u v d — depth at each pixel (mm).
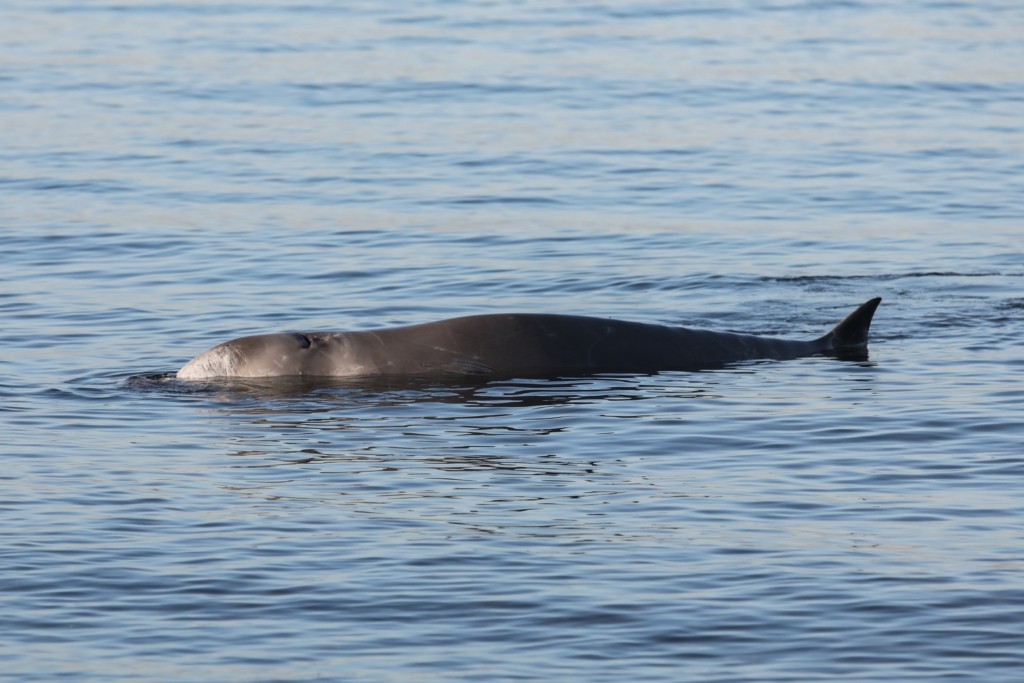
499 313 71062
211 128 128500
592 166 115250
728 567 44375
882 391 64000
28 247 92625
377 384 66625
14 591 42875
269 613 41531
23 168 114312
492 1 199500
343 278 85875
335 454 56000
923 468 53312
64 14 189000
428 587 43094
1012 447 55406
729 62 158250
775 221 99562
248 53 162375
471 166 115312
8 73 152500
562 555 45406
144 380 67062
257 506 50000
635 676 37781
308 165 115688
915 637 39688
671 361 69812
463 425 59875
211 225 98188
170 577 43906
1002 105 139875
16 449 56500
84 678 37812
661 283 84938
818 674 37812
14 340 73438
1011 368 67375
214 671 38156
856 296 82188
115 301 80875
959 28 179875
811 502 49875
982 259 89875
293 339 68812
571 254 91312
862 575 43594
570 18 184625
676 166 115438
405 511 49438
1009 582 42844
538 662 38594
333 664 38500
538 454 55781
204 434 58844
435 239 94812
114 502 50344
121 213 101312
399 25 179750
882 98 142250
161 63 157625
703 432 58344
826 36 174500
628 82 147750
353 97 140875
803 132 127938
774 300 81500
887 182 110688
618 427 59250
